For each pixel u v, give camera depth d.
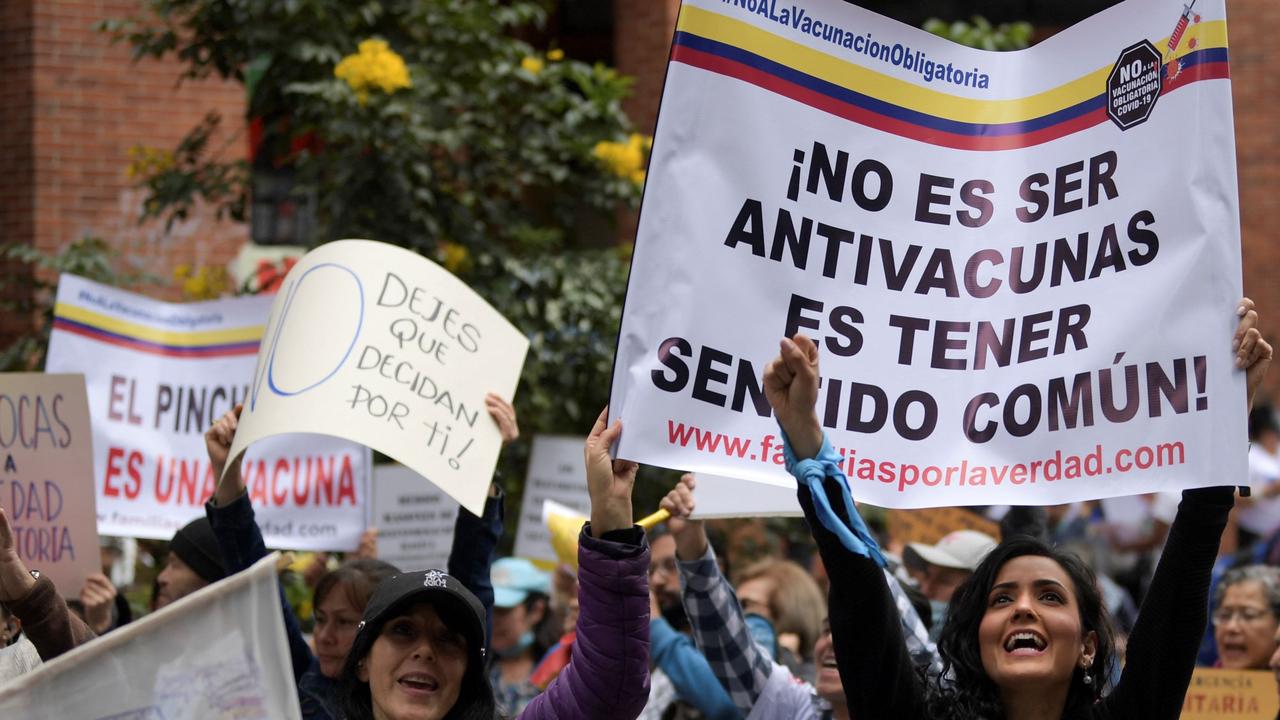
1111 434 3.29
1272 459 11.59
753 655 4.69
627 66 10.03
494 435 4.21
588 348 8.02
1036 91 3.53
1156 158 3.36
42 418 5.00
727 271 3.38
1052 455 3.33
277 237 9.38
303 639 4.39
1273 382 13.14
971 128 3.54
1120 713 3.27
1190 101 3.33
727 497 4.56
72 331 6.02
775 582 6.12
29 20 9.65
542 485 7.41
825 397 3.39
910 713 3.19
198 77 8.58
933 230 3.48
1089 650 3.38
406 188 7.51
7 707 2.55
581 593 3.40
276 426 4.01
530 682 6.41
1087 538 11.40
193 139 8.55
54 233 9.59
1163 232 3.32
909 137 3.51
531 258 8.04
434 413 4.13
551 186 8.48
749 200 3.40
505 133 8.09
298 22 7.71
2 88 9.72
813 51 3.47
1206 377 3.22
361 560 4.46
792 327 3.40
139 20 8.33
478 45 7.98
